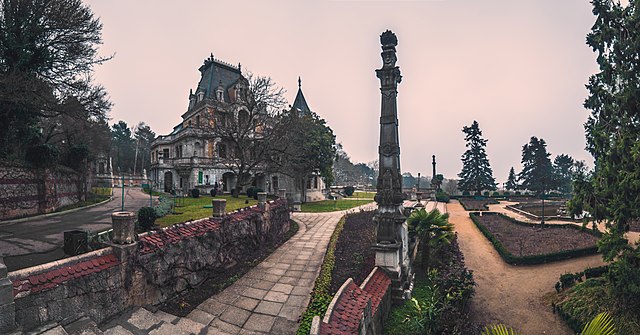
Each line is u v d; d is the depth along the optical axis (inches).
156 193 1344.7
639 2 335.6
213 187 1392.7
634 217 327.3
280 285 407.5
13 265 316.2
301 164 1326.3
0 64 631.2
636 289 307.6
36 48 655.8
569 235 691.4
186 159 1472.7
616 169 346.6
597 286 386.9
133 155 2920.8
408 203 1360.7
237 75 1838.1
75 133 1050.1
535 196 1978.3
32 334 221.9
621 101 354.0
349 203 1457.9
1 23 629.0
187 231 395.9
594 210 370.6
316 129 1379.2
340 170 3688.5
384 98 444.1
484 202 1641.2
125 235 308.0
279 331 296.2
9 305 213.0
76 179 864.9
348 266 453.4
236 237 496.1
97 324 271.3
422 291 434.6
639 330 301.6
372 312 275.4
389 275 400.2
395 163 434.6
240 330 297.1
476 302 438.0
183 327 292.8
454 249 579.2
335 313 225.3
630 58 355.3
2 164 583.2
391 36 446.0
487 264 583.2
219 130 1190.9
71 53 708.7
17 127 709.9
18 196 611.2
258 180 1654.8
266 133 1216.2
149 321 291.3
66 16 674.2
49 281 241.3
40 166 665.6
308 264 495.2
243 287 400.8
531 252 598.2
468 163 2220.7
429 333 310.5
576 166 2407.7
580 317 354.0
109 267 284.7
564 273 499.2
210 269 419.5
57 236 444.1
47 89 617.9
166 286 346.0
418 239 593.6
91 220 594.6
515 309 416.8
